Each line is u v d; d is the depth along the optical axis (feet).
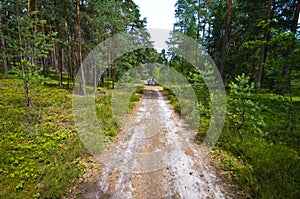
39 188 9.99
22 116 21.91
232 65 57.62
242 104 17.46
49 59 85.81
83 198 9.31
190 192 9.85
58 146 15.26
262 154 13.20
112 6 42.16
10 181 10.55
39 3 42.14
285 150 14.19
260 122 16.55
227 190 10.02
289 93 18.42
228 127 18.78
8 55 28.17
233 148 14.79
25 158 13.23
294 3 43.70
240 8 51.80
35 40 27.07
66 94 38.14
